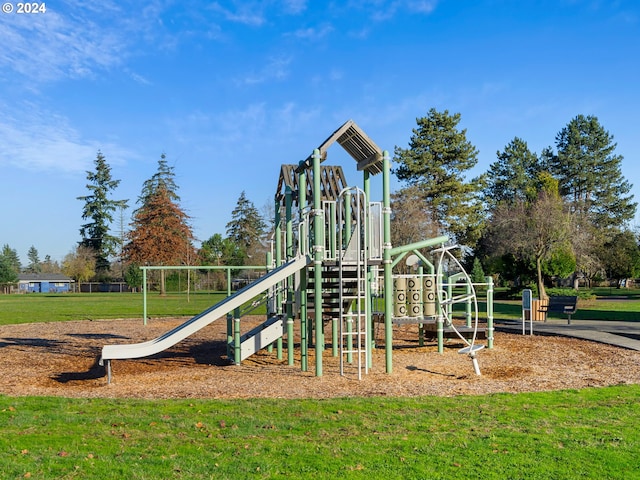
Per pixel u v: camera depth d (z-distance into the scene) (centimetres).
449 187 4969
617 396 767
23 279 9775
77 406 732
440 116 5103
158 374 1063
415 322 1292
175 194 6762
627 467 491
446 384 893
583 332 1584
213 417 663
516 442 557
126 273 6544
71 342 1662
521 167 6512
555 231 3641
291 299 1195
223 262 6381
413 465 496
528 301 1586
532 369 1037
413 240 4238
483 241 4844
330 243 1156
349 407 711
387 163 1031
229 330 1262
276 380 952
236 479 469
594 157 6206
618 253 5534
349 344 1165
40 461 513
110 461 512
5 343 1638
